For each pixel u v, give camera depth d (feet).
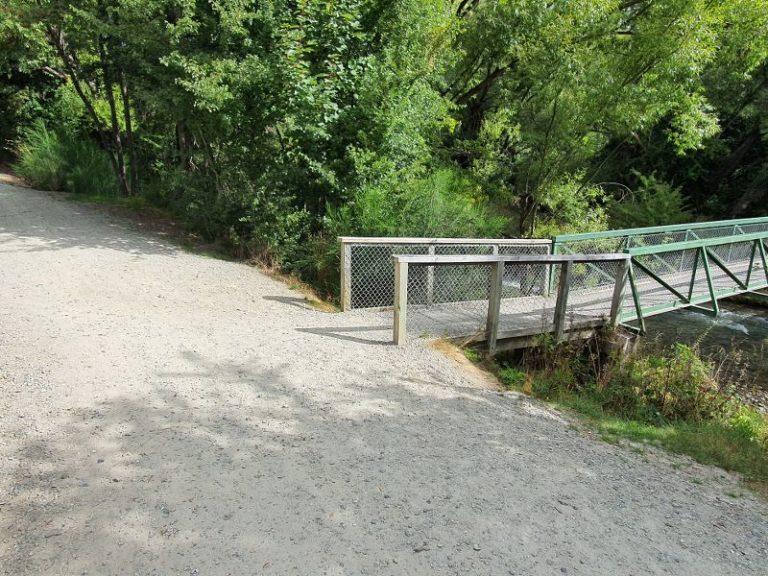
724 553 9.01
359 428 12.35
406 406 14.02
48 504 8.49
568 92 35.68
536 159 39.68
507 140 44.70
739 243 36.68
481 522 9.07
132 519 8.30
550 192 39.65
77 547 7.59
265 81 27.81
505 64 44.24
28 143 51.42
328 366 16.22
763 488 11.96
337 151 30.48
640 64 34.81
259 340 17.89
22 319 16.57
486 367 19.67
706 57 34.47
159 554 7.59
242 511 8.75
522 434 13.24
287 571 7.47
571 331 23.18
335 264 27.50
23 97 58.95
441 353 18.93
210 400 12.89
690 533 9.53
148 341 16.33
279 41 28.86
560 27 33.99
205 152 34.04
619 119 36.06
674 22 32.83
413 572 7.68
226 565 7.48
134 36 28.78
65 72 54.75
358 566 7.70
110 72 43.91
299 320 21.22
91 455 10.00
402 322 19.12
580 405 16.62
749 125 64.54
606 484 11.05
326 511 8.96
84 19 32.60
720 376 25.84
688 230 33.65
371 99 29.12
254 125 29.78
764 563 8.83
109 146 52.70
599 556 8.48
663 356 22.03
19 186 46.26
